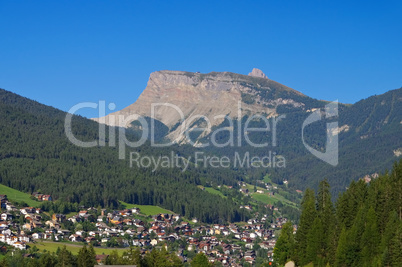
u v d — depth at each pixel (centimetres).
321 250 14938
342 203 15712
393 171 16688
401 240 13125
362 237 14000
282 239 16225
